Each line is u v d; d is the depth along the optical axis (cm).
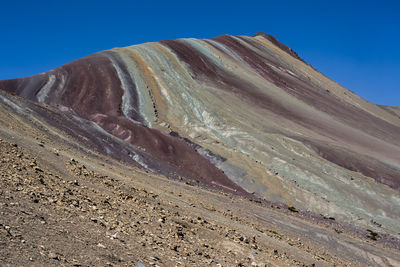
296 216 3275
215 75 7644
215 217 1894
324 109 8006
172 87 6319
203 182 3778
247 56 9919
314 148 5269
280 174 4362
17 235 670
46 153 1802
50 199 1027
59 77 5788
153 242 1012
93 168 1998
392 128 8512
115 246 834
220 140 5000
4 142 1557
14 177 1120
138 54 7581
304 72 10881
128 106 5353
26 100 3475
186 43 8956
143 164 3534
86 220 966
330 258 2058
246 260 1212
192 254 1042
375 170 5056
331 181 4378
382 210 4041
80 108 5044
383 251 2783
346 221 3697
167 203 1767
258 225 2239
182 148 4453
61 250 682
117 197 1463
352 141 6266
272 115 6431
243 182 4094
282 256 1520
